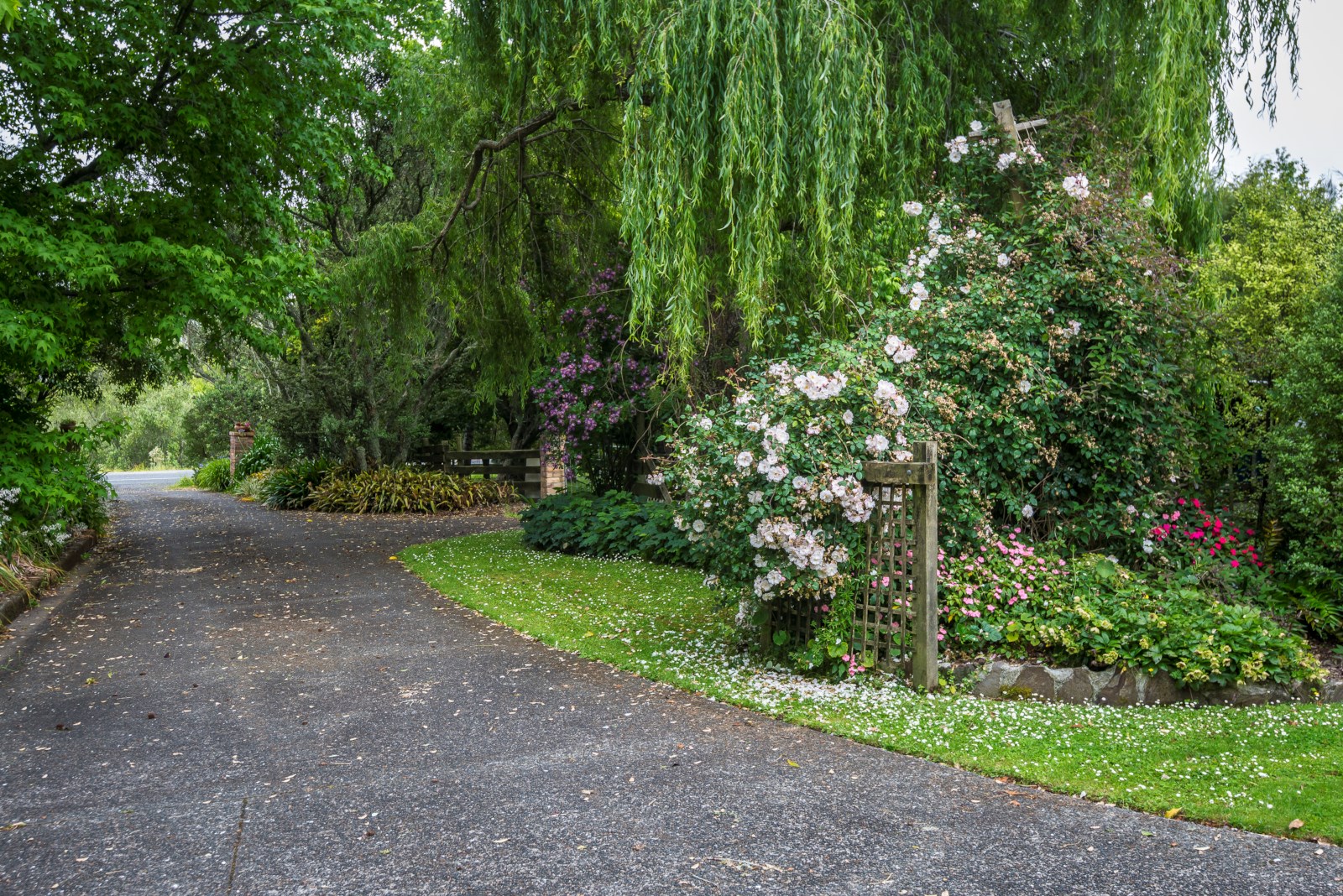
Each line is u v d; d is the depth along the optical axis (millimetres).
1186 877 2717
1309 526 5637
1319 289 6184
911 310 5922
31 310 8227
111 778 3740
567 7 7543
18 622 7152
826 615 5188
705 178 6773
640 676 5328
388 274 10914
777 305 6684
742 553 5117
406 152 15945
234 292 9539
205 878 2795
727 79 6070
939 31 7492
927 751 3902
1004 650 4996
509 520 14914
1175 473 6039
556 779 3633
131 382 14742
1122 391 5887
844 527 5078
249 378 22828
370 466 17359
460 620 7082
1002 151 6816
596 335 11719
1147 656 4707
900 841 3000
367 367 16719
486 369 12555
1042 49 8109
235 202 10453
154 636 6648
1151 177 7305
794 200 6656
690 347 6773
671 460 6078
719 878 2744
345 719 4547
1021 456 5688
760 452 4969
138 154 9930
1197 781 3523
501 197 11094
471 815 3260
